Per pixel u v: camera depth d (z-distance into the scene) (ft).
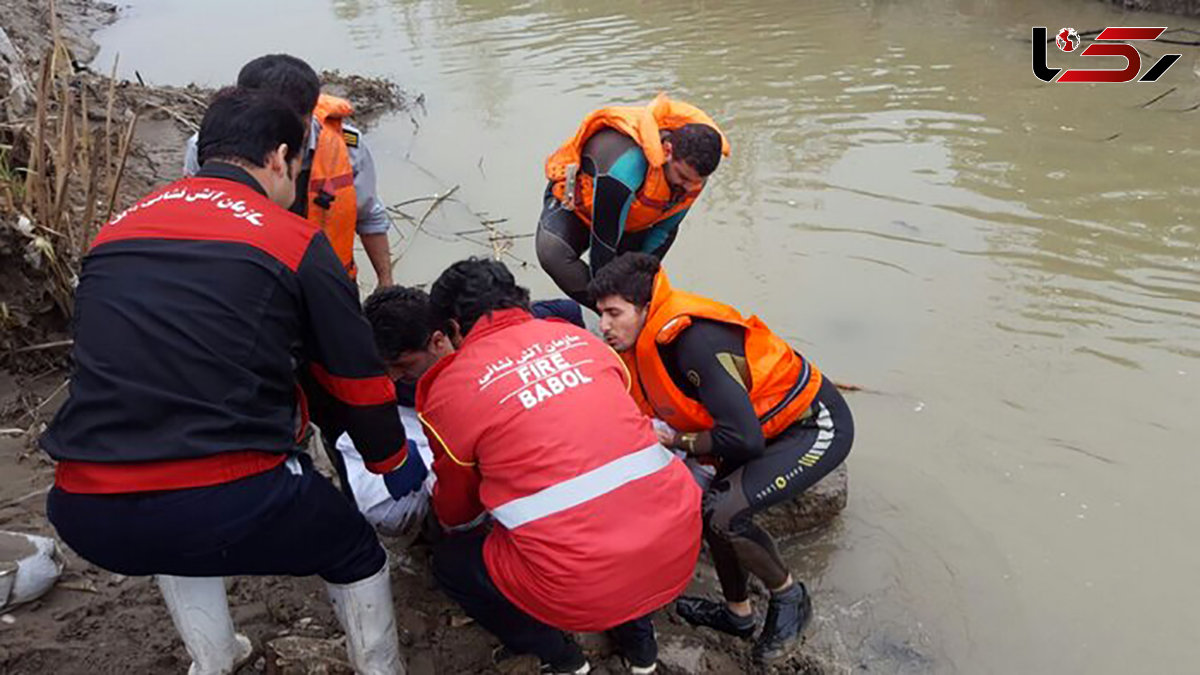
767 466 11.19
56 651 10.18
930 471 14.57
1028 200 21.94
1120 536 13.26
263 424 7.97
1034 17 35.47
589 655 11.28
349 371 8.39
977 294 18.72
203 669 9.57
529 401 8.98
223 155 8.33
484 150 25.72
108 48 37.45
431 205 22.80
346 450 11.48
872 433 15.39
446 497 9.89
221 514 7.81
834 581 12.85
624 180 13.12
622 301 10.70
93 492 7.68
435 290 9.94
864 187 22.88
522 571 9.16
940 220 21.33
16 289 15.23
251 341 7.79
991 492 14.15
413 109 28.89
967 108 27.12
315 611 11.19
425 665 10.74
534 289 19.42
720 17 36.88
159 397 7.58
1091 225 20.81
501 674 10.67
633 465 9.07
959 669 11.51
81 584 11.07
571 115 27.66
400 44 35.65
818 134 25.82
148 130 26.68
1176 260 19.40
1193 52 31.04
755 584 12.82
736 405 10.59
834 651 11.81
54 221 15.20
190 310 7.63
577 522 8.85
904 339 17.57
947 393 16.19
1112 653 11.60
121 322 7.68
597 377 9.31
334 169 12.38
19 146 17.03
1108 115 26.40
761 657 11.33
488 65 32.76
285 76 11.03
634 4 39.50
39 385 15.15
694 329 10.75
